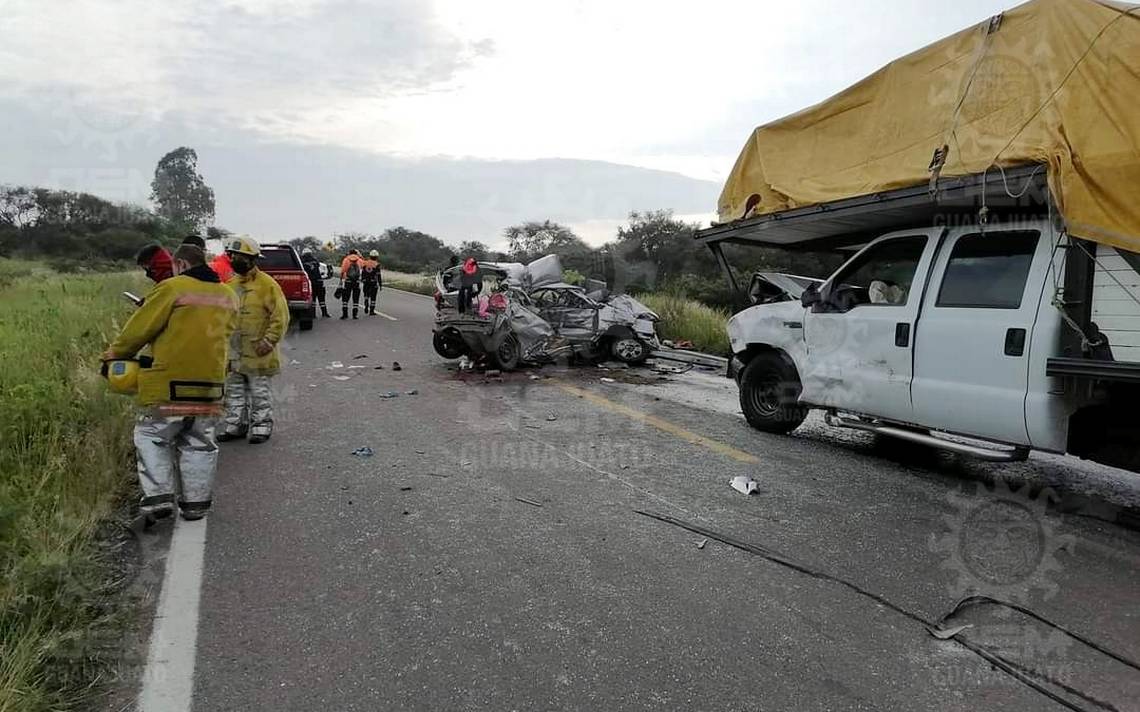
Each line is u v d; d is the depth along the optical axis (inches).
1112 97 161.9
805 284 297.9
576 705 104.2
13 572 122.1
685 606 134.9
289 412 294.0
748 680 111.7
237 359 239.6
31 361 271.9
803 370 254.5
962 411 200.4
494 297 420.5
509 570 148.5
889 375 222.1
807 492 204.1
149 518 166.4
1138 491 211.9
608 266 834.8
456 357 446.3
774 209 257.8
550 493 198.1
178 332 162.1
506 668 113.3
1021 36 183.2
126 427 216.7
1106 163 160.1
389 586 140.3
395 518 176.2
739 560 156.1
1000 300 193.3
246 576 143.6
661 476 216.5
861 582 146.6
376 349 502.6
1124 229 158.1
